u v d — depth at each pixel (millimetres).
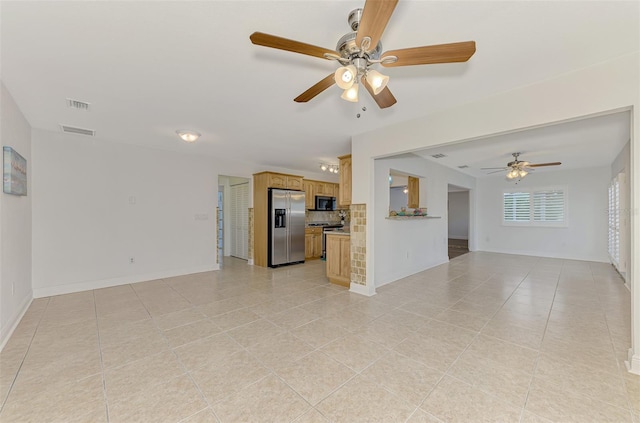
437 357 2217
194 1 1432
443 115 2932
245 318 3031
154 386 1847
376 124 3420
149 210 4715
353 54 1580
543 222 7227
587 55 1939
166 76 2234
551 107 2256
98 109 2945
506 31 1679
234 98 2660
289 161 5949
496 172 7152
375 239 4293
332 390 1810
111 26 1628
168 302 3555
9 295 2645
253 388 1830
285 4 1461
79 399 1714
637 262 1938
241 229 7121
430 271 5461
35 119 3262
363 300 3656
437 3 1442
